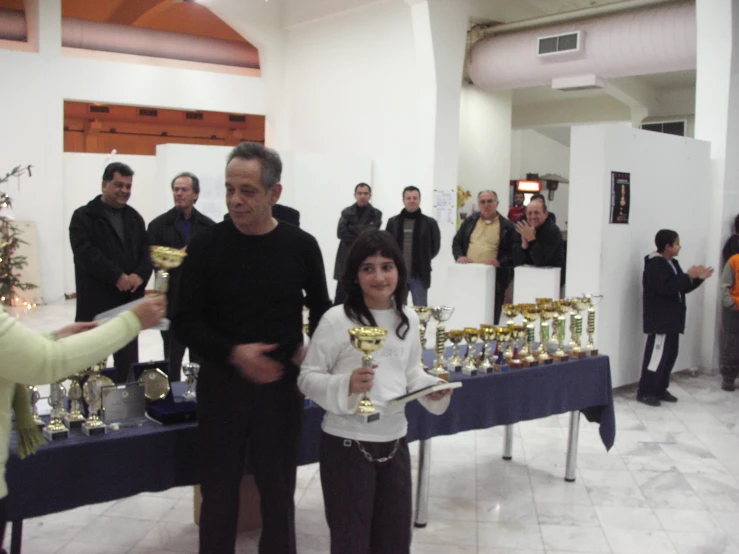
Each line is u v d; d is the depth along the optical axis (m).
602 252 5.58
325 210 10.11
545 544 3.21
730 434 4.92
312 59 11.30
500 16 9.82
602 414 3.96
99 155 10.60
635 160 5.82
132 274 4.23
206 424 2.29
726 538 3.32
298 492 3.73
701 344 6.80
